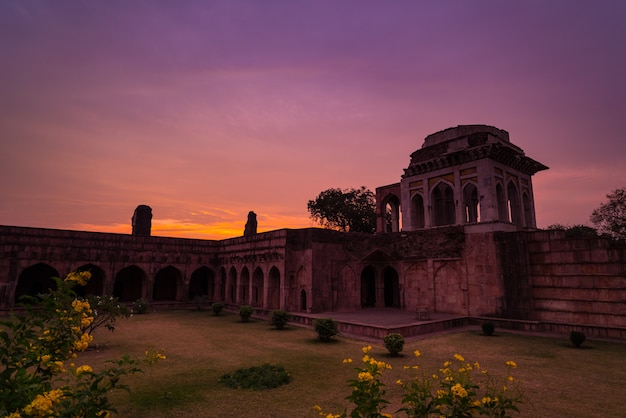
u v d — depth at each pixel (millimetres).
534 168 24484
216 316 22109
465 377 3799
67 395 2799
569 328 15016
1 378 2801
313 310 19875
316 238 20750
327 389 7938
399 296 22000
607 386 8109
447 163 22750
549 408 6816
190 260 28250
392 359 10680
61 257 22891
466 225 19516
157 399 7262
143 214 29438
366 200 40750
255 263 24359
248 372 8906
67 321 3742
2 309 20172
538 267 16656
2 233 21156
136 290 29062
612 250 14727
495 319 17203
